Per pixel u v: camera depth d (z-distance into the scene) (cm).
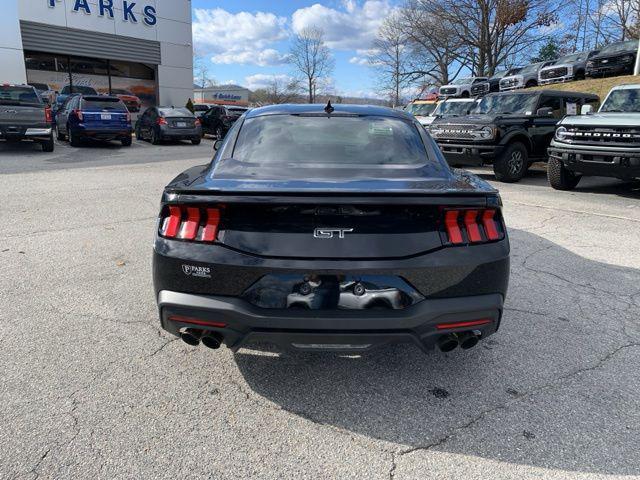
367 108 392
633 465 234
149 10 2827
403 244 255
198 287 261
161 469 226
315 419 266
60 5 2503
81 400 275
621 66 2223
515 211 770
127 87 2920
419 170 313
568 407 277
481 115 1091
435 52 4772
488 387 297
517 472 229
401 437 253
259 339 260
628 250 571
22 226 629
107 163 1323
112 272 473
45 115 1466
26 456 231
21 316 375
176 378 300
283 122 363
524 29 4312
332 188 257
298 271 252
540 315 395
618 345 348
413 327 256
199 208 258
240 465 231
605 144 846
